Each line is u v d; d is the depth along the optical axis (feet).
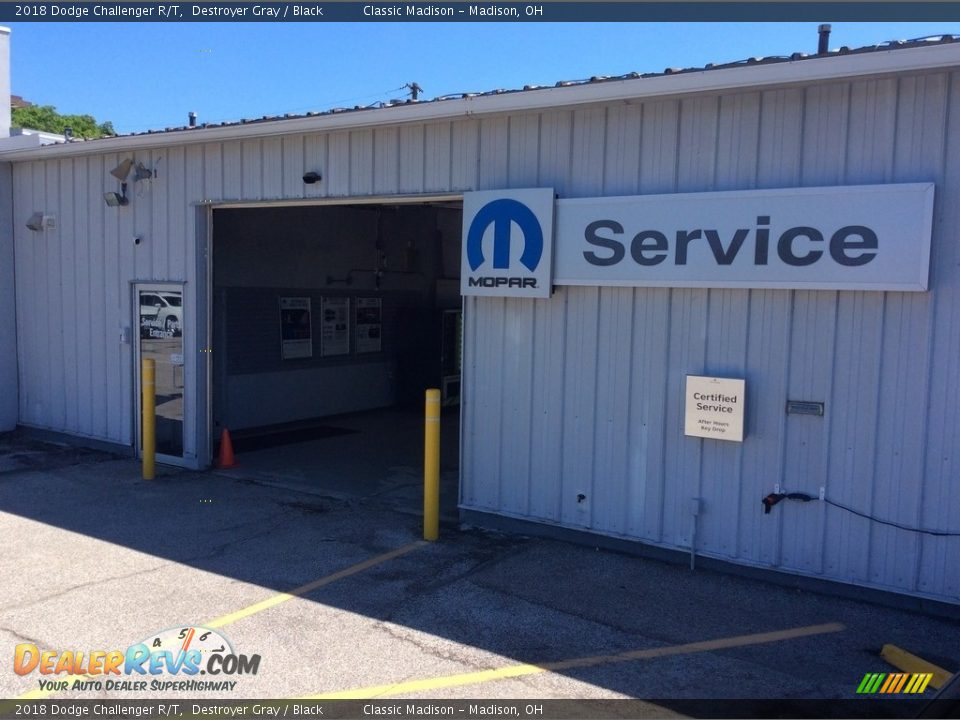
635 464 22.02
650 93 20.38
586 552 22.48
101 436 35.32
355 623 17.66
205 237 31.40
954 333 17.97
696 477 21.16
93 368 35.27
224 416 39.52
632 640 16.97
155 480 30.55
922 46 17.19
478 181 23.99
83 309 35.35
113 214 33.76
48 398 37.24
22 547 22.53
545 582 20.21
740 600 19.20
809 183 19.36
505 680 15.17
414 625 17.60
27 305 37.65
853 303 18.97
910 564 18.67
